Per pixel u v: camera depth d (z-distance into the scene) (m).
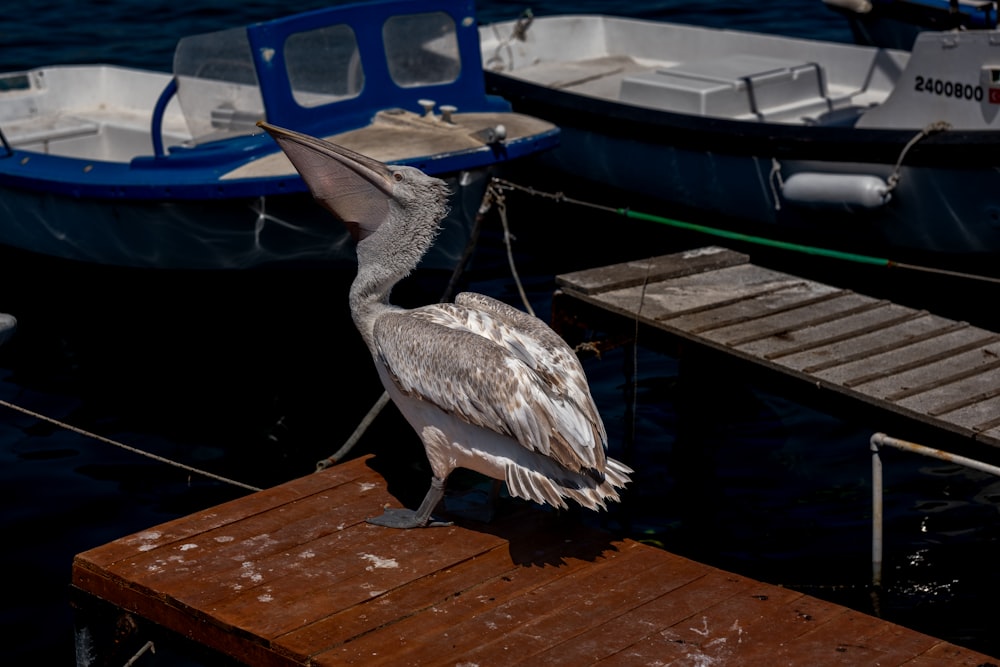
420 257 5.16
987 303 10.02
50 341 10.00
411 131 9.55
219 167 9.33
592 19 14.59
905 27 12.98
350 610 4.50
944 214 9.65
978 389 6.56
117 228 9.81
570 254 11.43
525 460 4.77
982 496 7.52
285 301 10.20
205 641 4.53
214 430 8.65
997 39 9.27
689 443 8.11
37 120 12.89
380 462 5.77
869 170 9.84
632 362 9.30
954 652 4.21
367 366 9.61
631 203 11.81
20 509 7.54
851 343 7.18
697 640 4.30
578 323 8.05
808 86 12.25
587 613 4.48
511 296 10.49
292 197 9.09
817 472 7.89
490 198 8.33
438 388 4.77
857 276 10.57
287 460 8.27
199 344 10.03
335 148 5.11
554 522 5.18
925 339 7.24
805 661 4.17
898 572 6.80
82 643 5.05
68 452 8.28
